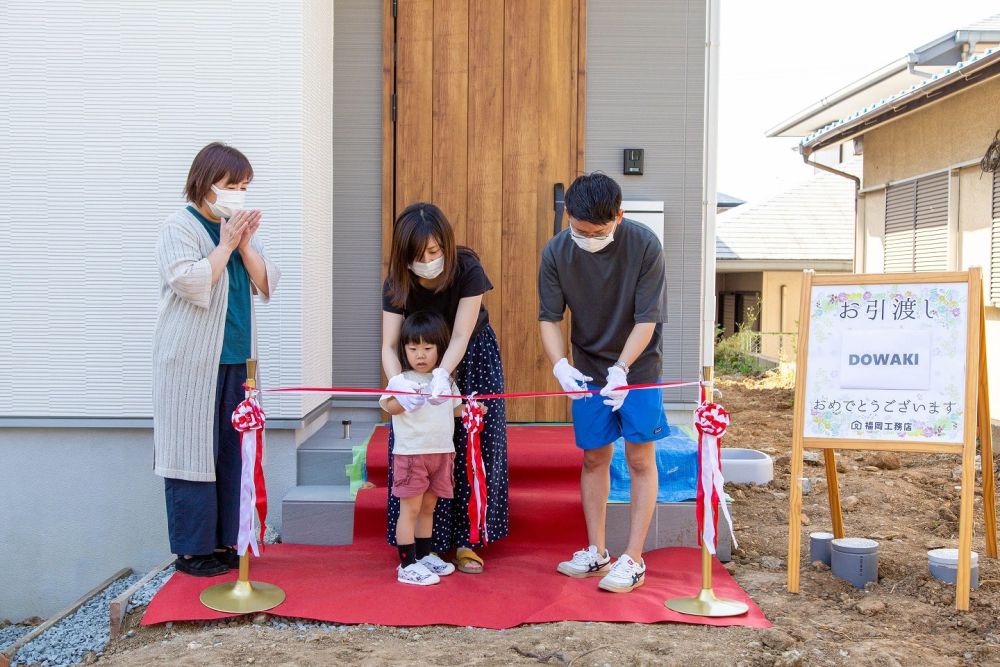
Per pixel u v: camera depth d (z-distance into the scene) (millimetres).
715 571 4164
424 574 3861
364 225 5719
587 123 5703
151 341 4867
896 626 3586
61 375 4863
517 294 5664
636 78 5695
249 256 3896
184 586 3811
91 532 4945
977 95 10070
